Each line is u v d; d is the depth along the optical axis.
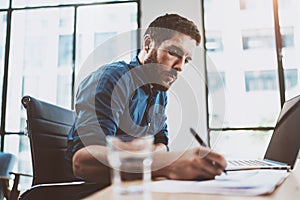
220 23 3.43
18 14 3.79
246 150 3.18
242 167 1.06
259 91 3.28
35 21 3.75
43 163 1.17
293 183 0.74
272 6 3.38
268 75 3.30
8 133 3.56
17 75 3.68
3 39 3.77
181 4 3.45
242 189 0.62
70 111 1.42
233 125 3.24
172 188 0.64
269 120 3.22
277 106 3.24
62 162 1.22
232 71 3.34
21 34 3.75
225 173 0.89
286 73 3.28
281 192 0.60
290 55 3.29
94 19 3.66
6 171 2.26
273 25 3.36
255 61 3.34
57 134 1.26
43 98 3.59
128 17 3.60
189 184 0.69
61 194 1.03
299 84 3.24
